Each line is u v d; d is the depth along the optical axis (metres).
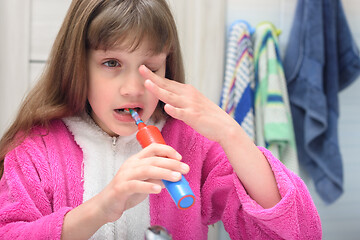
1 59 1.11
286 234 0.54
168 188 0.46
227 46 1.20
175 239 0.67
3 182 0.59
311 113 1.15
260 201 0.57
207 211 0.70
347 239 1.31
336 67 1.19
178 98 0.57
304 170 1.25
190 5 1.15
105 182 0.65
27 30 1.12
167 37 0.57
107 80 0.57
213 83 1.17
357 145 1.30
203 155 0.71
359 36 1.27
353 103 1.29
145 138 0.53
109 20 0.54
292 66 1.19
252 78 1.15
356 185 1.31
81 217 0.50
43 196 0.59
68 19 0.62
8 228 0.51
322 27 1.15
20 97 1.13
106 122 0.59
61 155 0.64
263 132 1.14
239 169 0.57
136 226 0.65
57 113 0.64
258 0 1.22
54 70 0.64
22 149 0.62
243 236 0.63
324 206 1.28
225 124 0.58
